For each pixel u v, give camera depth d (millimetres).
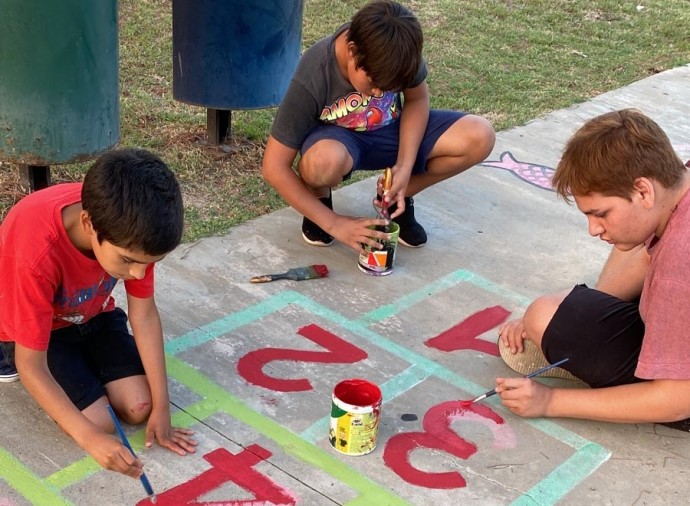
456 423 2779
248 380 2883
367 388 2629
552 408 2758
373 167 3809
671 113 5801
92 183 2135
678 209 2383
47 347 2379
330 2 7031
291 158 3559
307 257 3682
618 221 2393
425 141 3707
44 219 2307
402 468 2561
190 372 2885
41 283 2275
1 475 2398
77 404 2502
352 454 2584
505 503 2469
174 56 4285
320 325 3227
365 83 3246
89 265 2396
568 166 2441
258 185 4250
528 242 4004
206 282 3406
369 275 3596
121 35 5883
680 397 2502
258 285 3432
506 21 7410
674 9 8430
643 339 2518
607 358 2693
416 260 3768
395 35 3086
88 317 2598
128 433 2596
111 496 2361
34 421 2607
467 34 6941
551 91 5957
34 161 3572
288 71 4395
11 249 2291
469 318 3377
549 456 2668
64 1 3301
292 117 3482
